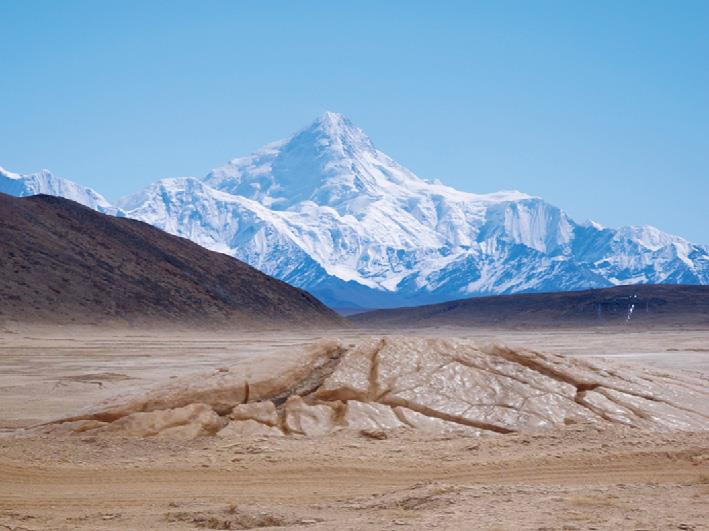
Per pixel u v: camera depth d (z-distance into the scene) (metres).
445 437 23.05
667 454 20.23
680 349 89.56
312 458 20.58
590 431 23.12
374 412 24.53
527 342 116.38
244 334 149.00
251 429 23.92
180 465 20.14
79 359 74.56
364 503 16.30
